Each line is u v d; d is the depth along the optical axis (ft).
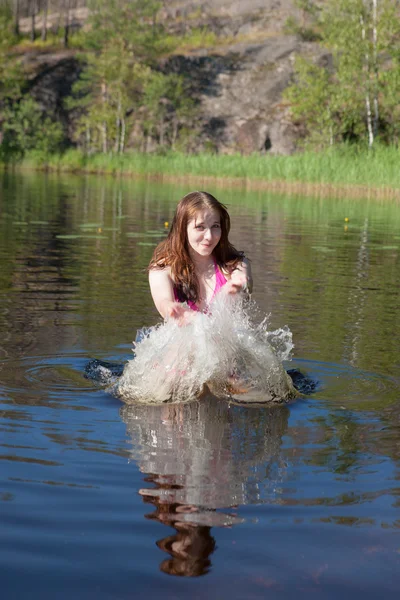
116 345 12.07
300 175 82.38
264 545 5.12
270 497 6.00
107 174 123.95
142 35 164.55
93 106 153.58
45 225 35.29
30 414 8.27
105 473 6.48
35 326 13.26
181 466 6.72
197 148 149.38
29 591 4.50
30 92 166.61
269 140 146.10
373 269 23.09
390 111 112.06
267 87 159.22
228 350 9.42
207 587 4.55
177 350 9.35
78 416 8.30
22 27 211.20
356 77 106.63
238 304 10.44
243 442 7.50
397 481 6.44
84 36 177.47
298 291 18.39
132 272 20.80
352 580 4.65
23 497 5.90
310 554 5.00
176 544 5.14
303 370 10.77
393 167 75.61
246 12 190.39
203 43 180.65
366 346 12.42
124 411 8.59
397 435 7.84
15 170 129.18
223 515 5.63
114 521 5.48
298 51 166.61
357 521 5.56
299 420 8.38
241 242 30.07
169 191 73.72
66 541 5.16
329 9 108.37
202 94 161.99
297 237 32.81
